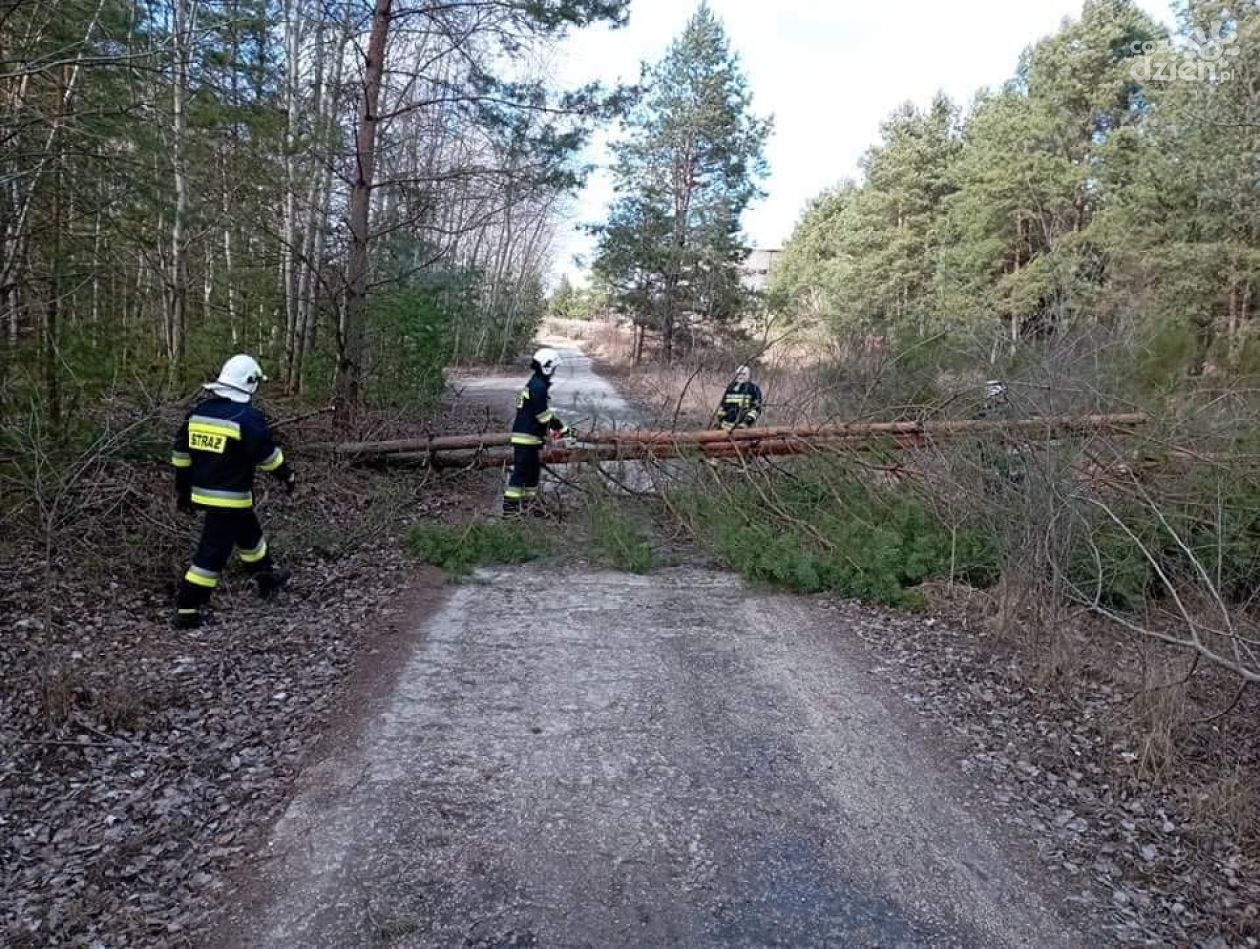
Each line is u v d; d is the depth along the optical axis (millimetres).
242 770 3828
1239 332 15508
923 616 6301
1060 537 5746
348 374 10578
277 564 6730
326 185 12891
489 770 3932
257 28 9070
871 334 10344
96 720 4074
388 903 3012
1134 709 4695
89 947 2711
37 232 6980
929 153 32812
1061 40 25969
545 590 6684
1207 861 3482
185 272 11461
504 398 20328
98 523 6160
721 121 29859
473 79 11383
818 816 3670
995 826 3654
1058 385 7223
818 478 8133
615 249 30625
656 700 4738
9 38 6180
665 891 3137
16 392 6188
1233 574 6539
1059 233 25391
